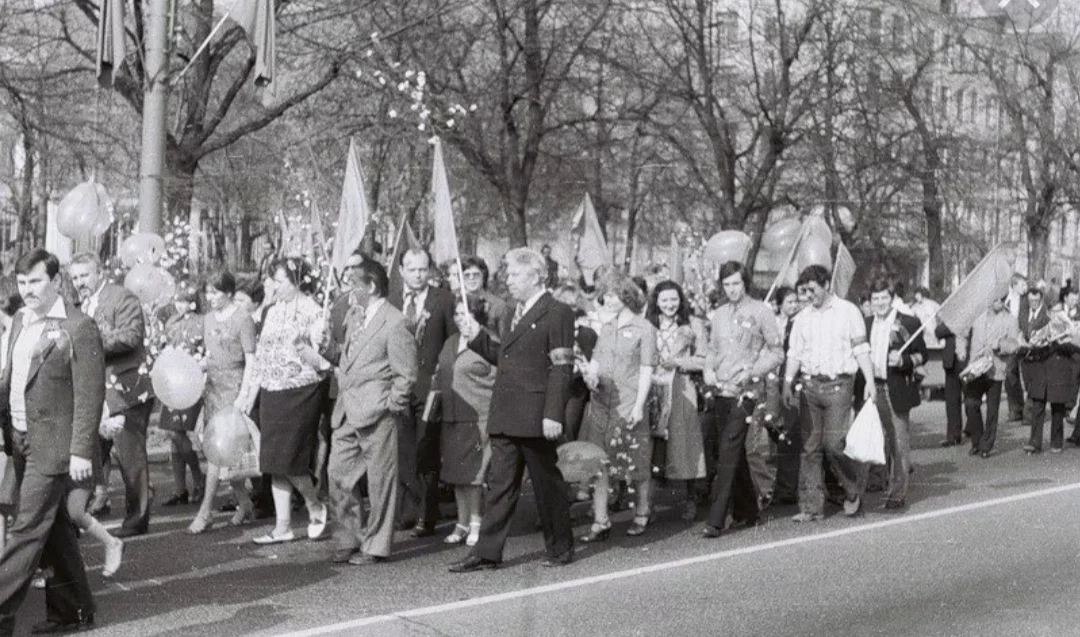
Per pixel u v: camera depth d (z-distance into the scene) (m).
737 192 27.45
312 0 19.27
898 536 9.95
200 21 18.22
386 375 8.71
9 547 6.57
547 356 8.59
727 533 10.14
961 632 7.09
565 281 13.41
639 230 30.25
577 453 9.34
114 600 7.59
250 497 10.41
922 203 28.36
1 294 8.14
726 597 7.87
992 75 30.00
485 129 22.25
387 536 8.86
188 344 10.91
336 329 9.26
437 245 11.23
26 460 6.68
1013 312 16.05
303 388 9.30
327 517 10.31
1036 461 14.87
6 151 25.73
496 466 8.66
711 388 10.27
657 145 27.33
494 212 25.73
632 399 9.95
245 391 9.79
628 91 24.89
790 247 14.61
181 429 10.91
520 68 22.41
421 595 7.84
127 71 15.74
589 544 9.66
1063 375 15.62
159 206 13.77
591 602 7.71
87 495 7.17
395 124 20.44
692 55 25.95
